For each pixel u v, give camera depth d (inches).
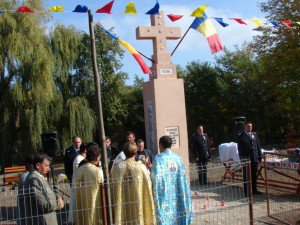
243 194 316.5
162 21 291.4
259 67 954.1
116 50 1072.2
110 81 1066.7
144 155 272.8
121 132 1138.7
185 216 207.6
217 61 1032.2
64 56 784.9
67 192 268.7
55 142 296.8
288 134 850.1
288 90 829.8
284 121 954.1
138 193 180.4
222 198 316.5
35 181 159.8
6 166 705.0
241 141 341.7
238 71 987.9
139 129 1174.3
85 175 185.5
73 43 797.9
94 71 176.2
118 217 176.2
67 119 767.1
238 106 956.6
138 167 183.8
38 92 676.7
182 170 210.5
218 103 992.9
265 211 275.1
